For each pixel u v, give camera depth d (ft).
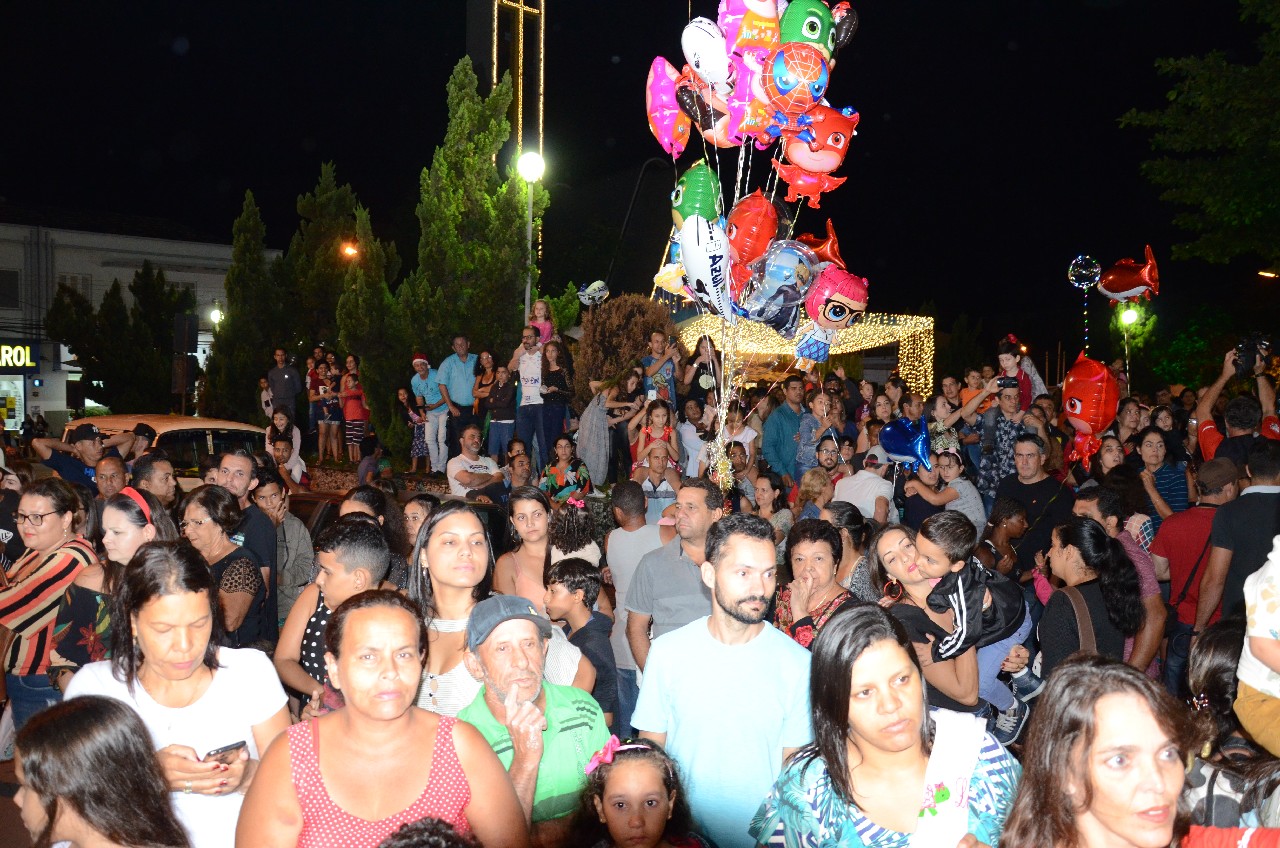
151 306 110.42
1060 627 17.30
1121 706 7.92
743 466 36.27
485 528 14.67
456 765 10.01
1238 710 11.13
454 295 56.70
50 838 9.29
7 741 16.40
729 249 28.40
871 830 9.66
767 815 10.94
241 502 21.30
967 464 37.50
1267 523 19.47
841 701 9.59
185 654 11.43
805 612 17.37
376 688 9.61
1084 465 34.06
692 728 12.88
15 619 16.20
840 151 29.66
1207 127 60.85
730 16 28.22
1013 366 39.86
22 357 138.82
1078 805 8.00
